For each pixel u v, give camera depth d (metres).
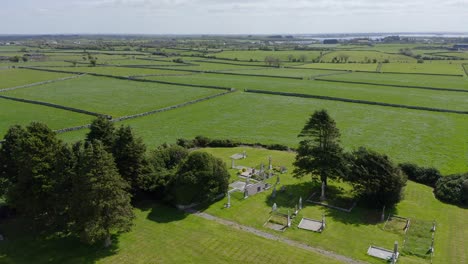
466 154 68.12
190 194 44.91
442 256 35.84
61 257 35.81
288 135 81.19
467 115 98.06
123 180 40.44
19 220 42.81
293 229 40.91
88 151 35.81
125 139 45.59
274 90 133.50
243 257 35.53
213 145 72.69
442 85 141.00
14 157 41.84
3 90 129.00
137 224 41.75
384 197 44.38
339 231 40.44
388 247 37.41
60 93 127.75
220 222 42.41
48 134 40.91
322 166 47.69
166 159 50.59
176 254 36.06
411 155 68.06
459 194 47.44
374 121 93.06
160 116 98.69
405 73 175.62
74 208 36.03
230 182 53.78
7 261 35.12
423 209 45.81
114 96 123.38
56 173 38.91
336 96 122.12
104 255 35.97
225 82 151.38
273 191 49.19
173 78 161.75
